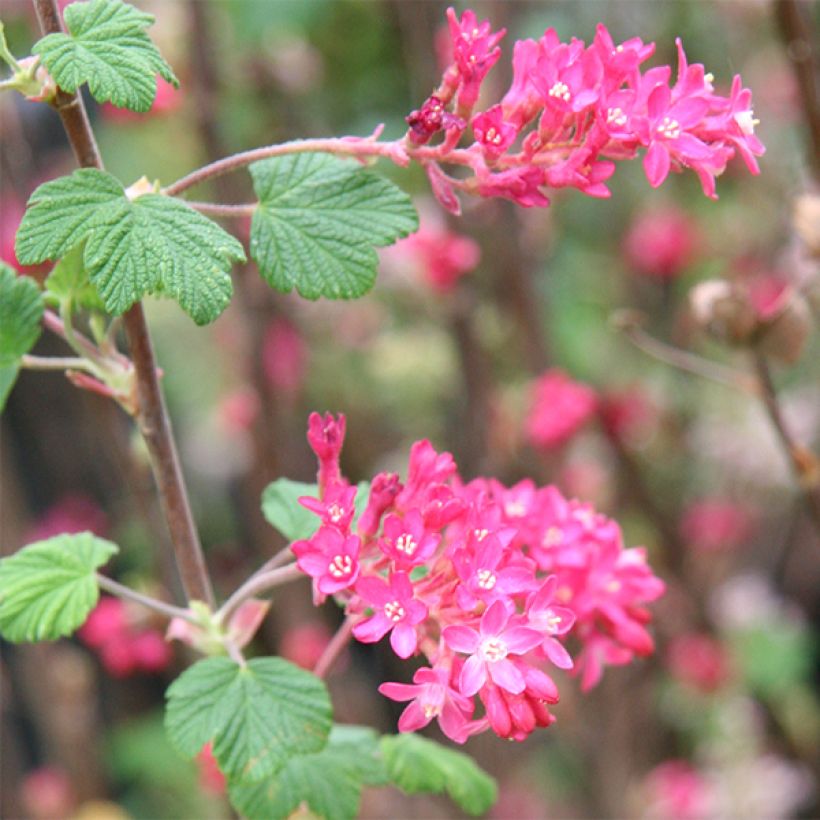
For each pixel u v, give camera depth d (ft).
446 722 1.14
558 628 1.14
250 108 2.00
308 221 1.19
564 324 2.14
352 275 1.19
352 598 1.17
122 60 1.14
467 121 1.18
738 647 2.06
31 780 2.06
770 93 2.14
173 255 1.13
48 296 1.22
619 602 1.25
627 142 1.16
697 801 1.97
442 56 1.71
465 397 1.88
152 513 1.67
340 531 1.15
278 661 1.20
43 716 2.04
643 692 2.07
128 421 2.01
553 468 1.92
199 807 2.10
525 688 1.13
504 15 1.75
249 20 1.92
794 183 2.01
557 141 1.17
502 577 1.14
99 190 1.15
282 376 1.98
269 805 1.23
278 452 1.89
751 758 1.98
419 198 1.99
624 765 2.01
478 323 1.90
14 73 1.16
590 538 1.25
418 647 1.16
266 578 1.22
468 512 1.16
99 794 2.06
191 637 1.24
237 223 1.78
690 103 1.17
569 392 1.77
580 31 2.15
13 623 1.20
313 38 2.11
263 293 1.83
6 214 1.85
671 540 2.01
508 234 1.82
